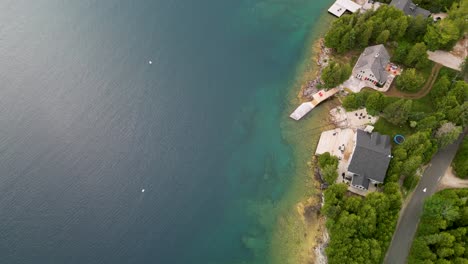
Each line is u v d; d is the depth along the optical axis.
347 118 129.75
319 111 133.12
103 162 120.31
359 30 139.88
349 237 98.56
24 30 149.62
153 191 116.88
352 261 93.88
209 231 111.88
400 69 140.12
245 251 108.62
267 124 133.12
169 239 109.62
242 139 129.75
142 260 105.75
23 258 102.44
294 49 153.62
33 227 107.12
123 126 128.25
